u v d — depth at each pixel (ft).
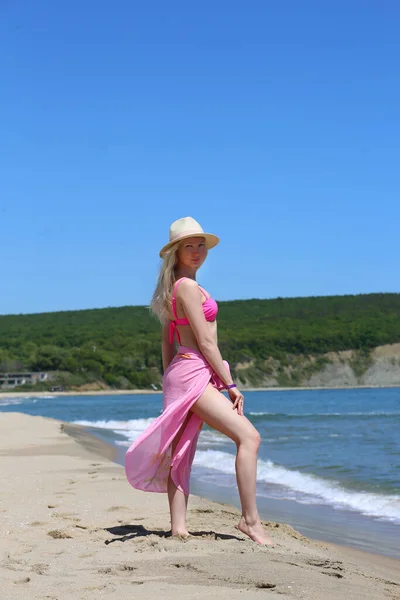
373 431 73.61
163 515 20.54
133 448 15.78
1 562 13.94
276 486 34.01
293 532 21.52
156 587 11.73
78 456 42.57
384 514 26.71
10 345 439.63
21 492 26.00
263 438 65.77
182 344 16.12
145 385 389.80
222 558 13.87
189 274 16.53
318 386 406.21
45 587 11.75
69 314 550.36
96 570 13.03
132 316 530.68
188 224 16.30
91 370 395.14
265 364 410.52
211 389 15.76
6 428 71.46
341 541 21.86
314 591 11.85
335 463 43.83
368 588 12.89
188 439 15.96
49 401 259.39
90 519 20.03
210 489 32.60
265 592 11.59
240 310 514.27
